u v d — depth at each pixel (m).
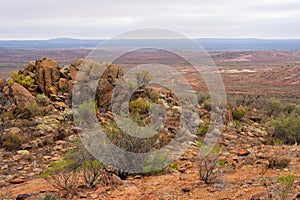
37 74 15.36
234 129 12.47
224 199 5.23
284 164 7.15
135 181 6.54
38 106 13.04
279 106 18.14
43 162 8.73
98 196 5.63
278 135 12.69
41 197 5.65
